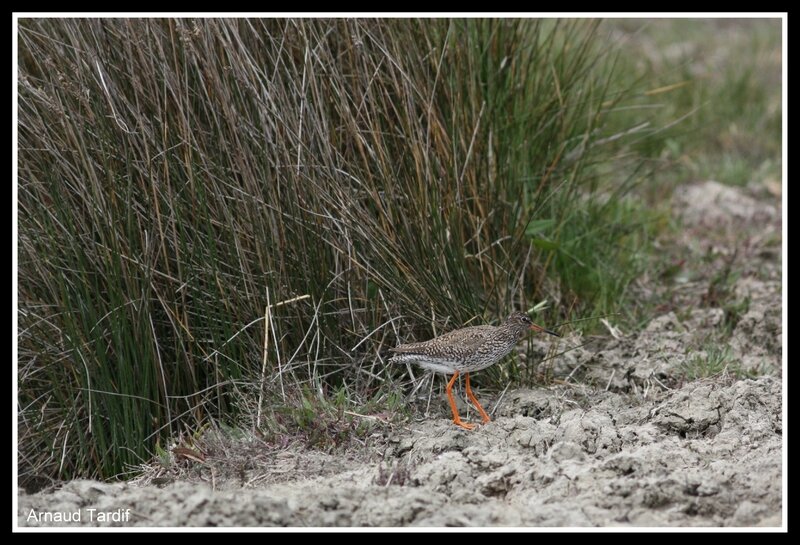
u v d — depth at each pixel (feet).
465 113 40.47
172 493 29.12
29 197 34.78
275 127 35.27
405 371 38.11
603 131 50.57
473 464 31.04
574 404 36.27
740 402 34.12
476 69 41.39
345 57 38.52
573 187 45.21
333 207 36.01
